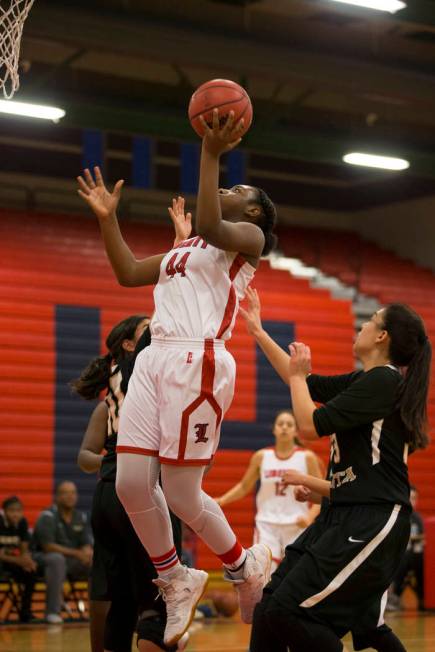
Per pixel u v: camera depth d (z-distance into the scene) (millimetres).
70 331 20203
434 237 27828
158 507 5727
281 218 29359
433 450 22969
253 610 6094
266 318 22141
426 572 17359
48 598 15094
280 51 18078
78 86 23938
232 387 5676
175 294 5598
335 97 27047
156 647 6398
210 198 5285
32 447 19141
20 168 25656
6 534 15094
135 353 6590
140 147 21344
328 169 29438
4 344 19469
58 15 16109
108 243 6074
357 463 5824
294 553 5996
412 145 26844
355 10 16172
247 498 20625
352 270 27219
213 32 17516
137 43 16844
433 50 23125
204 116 5266
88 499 19422
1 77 18344
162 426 5512
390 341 6000
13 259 21125
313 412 5816
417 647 11711
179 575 5867
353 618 5672
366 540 5637
